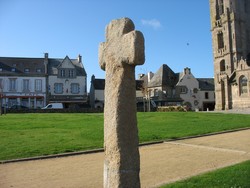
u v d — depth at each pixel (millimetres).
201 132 19484
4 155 12328
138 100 73625
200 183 7535
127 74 5477
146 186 7797
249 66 55938
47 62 68688
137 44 5184
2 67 65875
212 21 66562
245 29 63062
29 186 8281
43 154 12680
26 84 66000
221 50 63688
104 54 5996
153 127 22109
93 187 8016
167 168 9930
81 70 69812
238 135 18469
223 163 10359
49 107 56844
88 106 70375
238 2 62875
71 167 10492
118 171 5293
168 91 76625
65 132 19453
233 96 59062
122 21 5625
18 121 27016
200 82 81312
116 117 5379
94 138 16703
